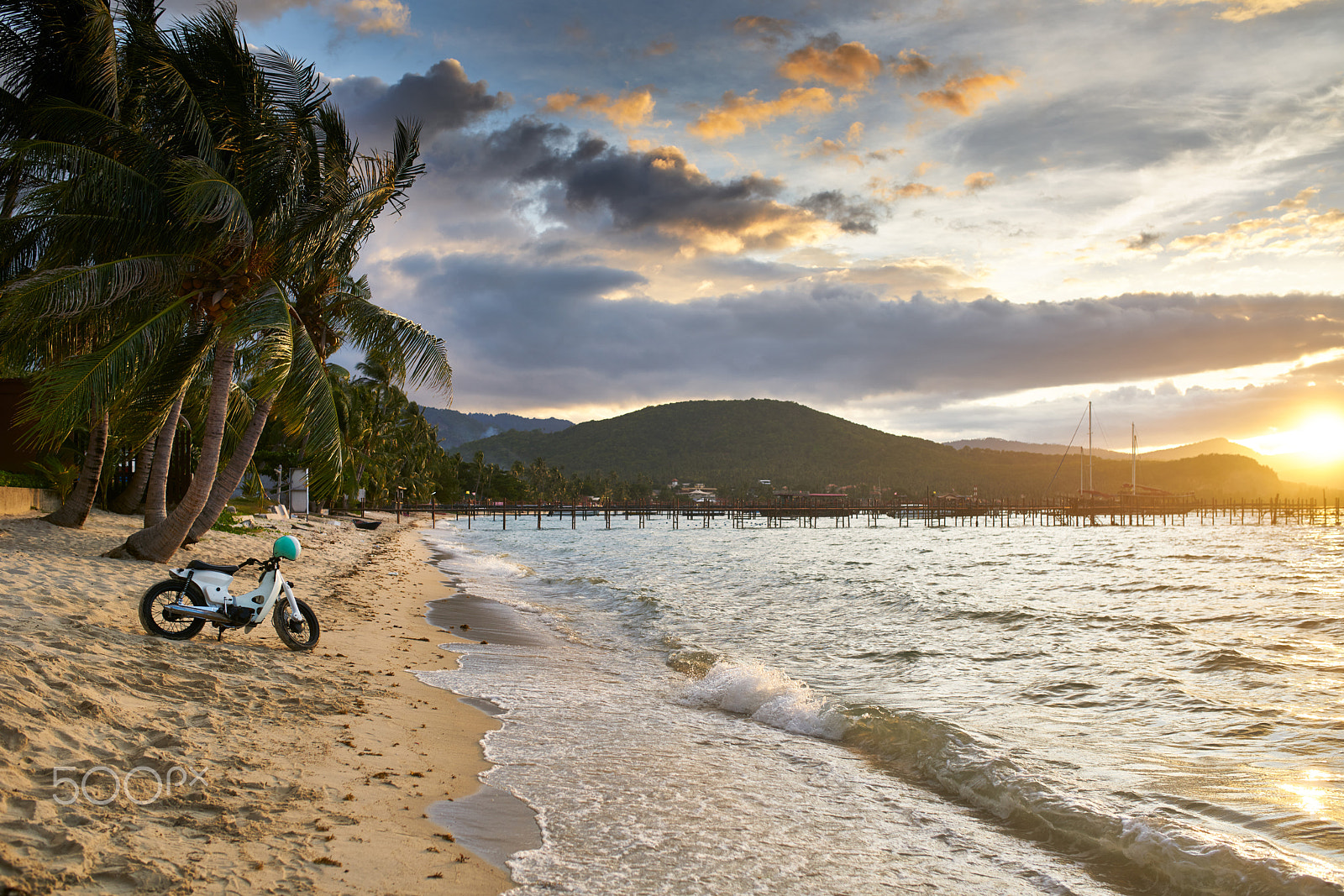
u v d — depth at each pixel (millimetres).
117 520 24141
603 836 5559
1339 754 8312
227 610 9812
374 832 5047
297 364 16750
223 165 17047
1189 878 5121
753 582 29641
